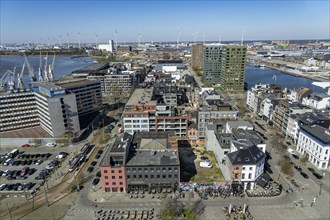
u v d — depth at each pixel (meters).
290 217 103.69
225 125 164.62
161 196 118.00
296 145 169.00
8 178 134.75
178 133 175.38
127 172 118.69
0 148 173.25
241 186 121.50
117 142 129.25
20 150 169.12
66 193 121.81
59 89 178.38
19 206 112.94
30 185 127.50
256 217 103.69
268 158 153.62
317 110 188.38
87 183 129.88
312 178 132.62
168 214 104.31
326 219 102.56
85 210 109.50
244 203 112.69
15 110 189.38
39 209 110.69
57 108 174.75
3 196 120.38
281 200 114.56
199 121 172.62
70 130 183.88
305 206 110.50
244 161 119.00
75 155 159.38
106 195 119.69
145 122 174.12
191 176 134.50
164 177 120.06
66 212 108.50
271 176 134.00
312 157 147.12
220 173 137.38
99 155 159.00
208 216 104.62
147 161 120.94
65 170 142.25
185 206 110.69
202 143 175.00
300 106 185.88
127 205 112.25
